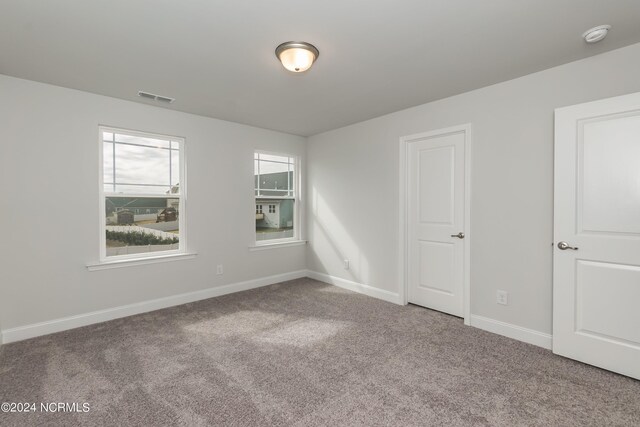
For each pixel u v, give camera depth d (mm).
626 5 1682
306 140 4914
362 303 3658
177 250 3678
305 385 2020
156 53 2223
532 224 2592
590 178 2211
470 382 2053
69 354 2414
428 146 3369
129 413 1748
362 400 1873
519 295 2676
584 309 2254
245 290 4203
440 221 3299
